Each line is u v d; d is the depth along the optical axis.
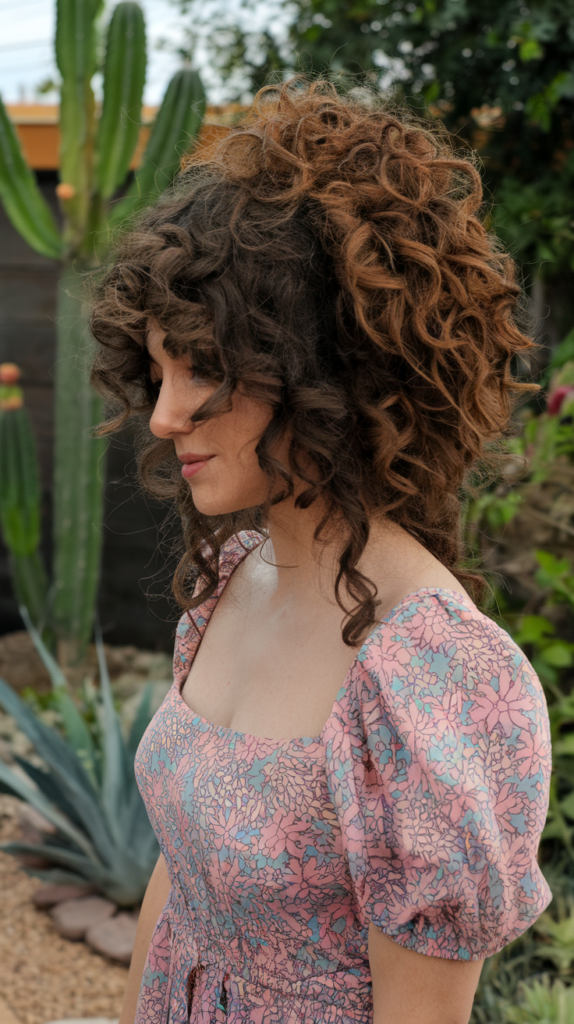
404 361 0.82
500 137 3.43
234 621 1.03
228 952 0.88
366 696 0.76
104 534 5.24
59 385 4.04
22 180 3.92
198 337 0.77
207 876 0.86
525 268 3.29
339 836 0.79
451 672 0.74
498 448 1.01
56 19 3.74
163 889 1.13
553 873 2.40
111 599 5.30
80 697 4.07
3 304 5.53
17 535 4.54
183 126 3.63
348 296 0.79
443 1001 0.74
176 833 0.91
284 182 0.84
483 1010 2.06
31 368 5.52
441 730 0.72
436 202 0.85
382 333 0.80
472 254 0.85
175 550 1.31
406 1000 0.75
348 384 0.81
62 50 3.75
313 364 0.79
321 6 3.50
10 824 3.43
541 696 0.75
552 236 3.25
